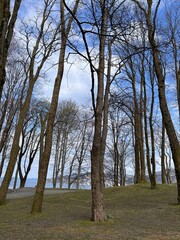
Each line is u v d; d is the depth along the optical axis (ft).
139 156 65.82
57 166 124.57
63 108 121.60
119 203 43.78
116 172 109.40
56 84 37.42
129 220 27.91
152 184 55.62
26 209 37.81
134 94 66.33
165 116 37.86
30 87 49.24
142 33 51.57
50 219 29.25
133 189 56.39
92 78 26.76
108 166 126.52
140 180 64.13
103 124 44.83
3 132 88.33
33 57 50.24
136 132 65.82
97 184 27.61
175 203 38.88
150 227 24.39
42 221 28.09
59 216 31.22
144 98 63.26
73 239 19.75
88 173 130.82
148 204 40.86
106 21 27.25
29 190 90.22
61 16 37.40
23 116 48.37
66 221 27.53
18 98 88.33
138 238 20.07
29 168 113.91
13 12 19.29
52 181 133.08
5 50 16.69
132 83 66.80
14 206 42.42
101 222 26.35
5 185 45.73
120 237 20.40
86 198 51.88
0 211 37.24
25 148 115.14
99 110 28.66
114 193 55.47
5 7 16.06
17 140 47.91
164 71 56.34
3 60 16.25
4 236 20.85
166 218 28.94
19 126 48.34
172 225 25.21
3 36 15.72
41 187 34.88
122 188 58.70
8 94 87.15
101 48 30.14
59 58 38.14
